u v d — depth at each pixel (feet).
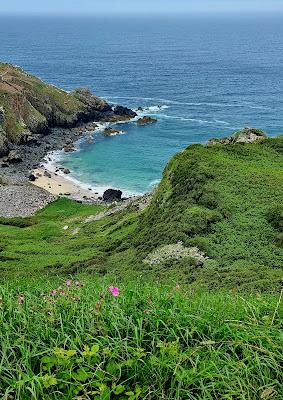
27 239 213.87
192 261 121.39
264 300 27.40
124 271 128.77
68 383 19.65
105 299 24.66
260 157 199.00
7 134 377.50
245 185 164.04
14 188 295.28
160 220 165.17
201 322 23.02
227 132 434.71
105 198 290.97
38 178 322.96
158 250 137.59
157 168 345.92
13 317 23.11
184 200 165.17
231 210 148.36
